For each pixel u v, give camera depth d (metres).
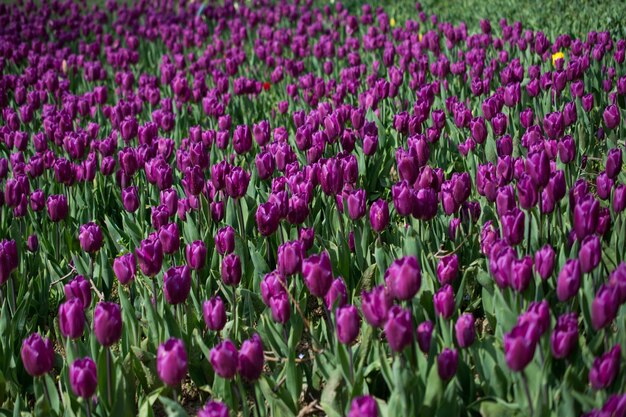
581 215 3.35
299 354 3.89
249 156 6.08
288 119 7.36
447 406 2.93
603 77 7.12
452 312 3.20
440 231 4.40
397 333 2.76
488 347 3.18
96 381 2.95
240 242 4.26
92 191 5.57
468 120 5.79
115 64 10.03
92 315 3.91
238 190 4.36
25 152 6.98
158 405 3.74
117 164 6.26
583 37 8.96
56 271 4.65
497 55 8.83
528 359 2.67
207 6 14.08
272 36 11.31
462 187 3.99
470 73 7.64
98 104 8.16
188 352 3.68
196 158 5.19
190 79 9.89
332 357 3.39
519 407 2.96
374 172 5.61
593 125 6.09
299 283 4.12
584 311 3.35
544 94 6.79
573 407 2.83
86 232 4.21
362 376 3.15
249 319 4.13
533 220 4.03
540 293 3.40
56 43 11.83
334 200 4.70
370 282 4.06
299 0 14.05
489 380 3.15
